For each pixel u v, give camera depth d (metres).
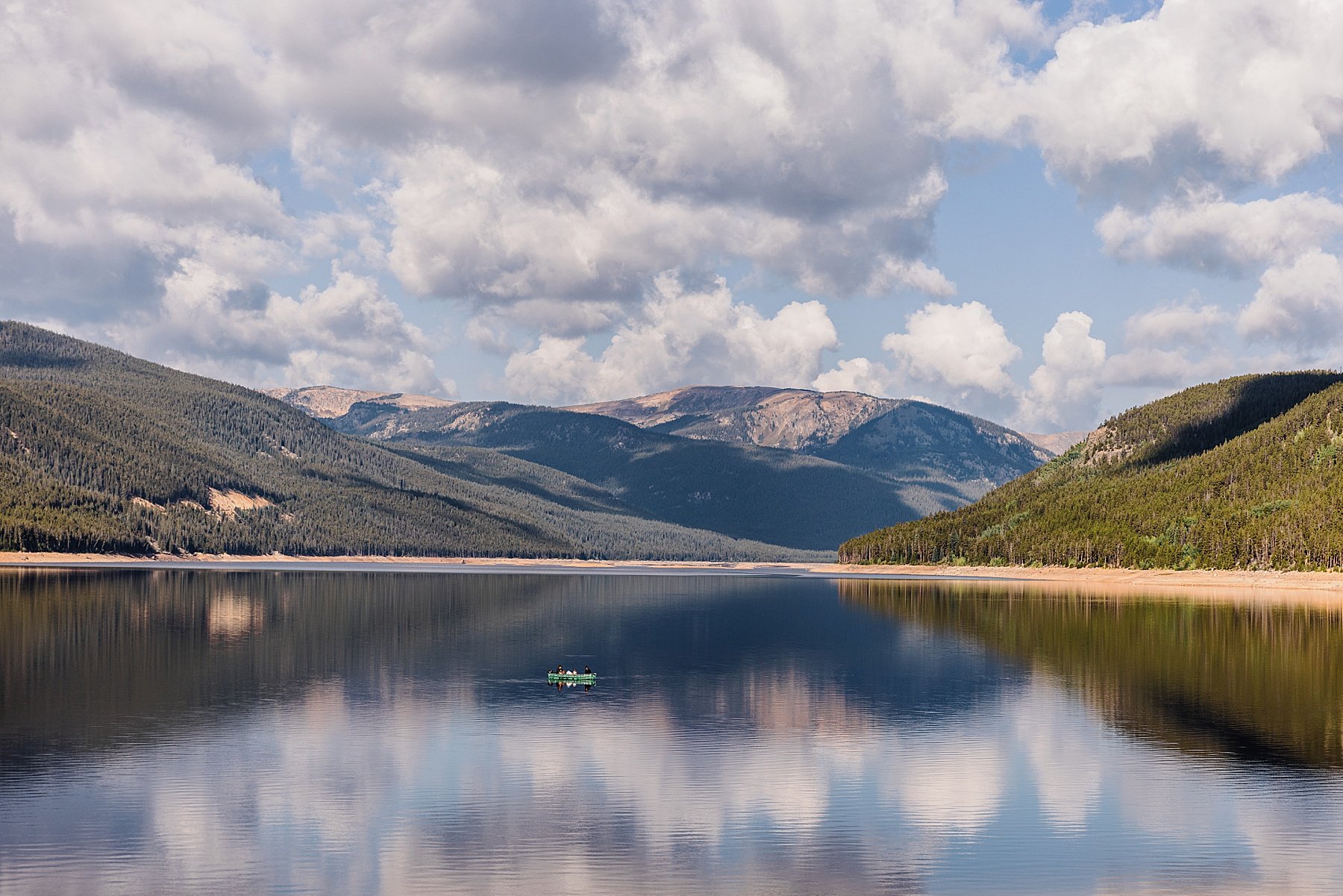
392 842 60.88
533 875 56.09
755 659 134.00
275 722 90.62
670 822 64.69
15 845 59.75
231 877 55.44
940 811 67.19
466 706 99.19
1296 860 58.66
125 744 82.25
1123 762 78.62
